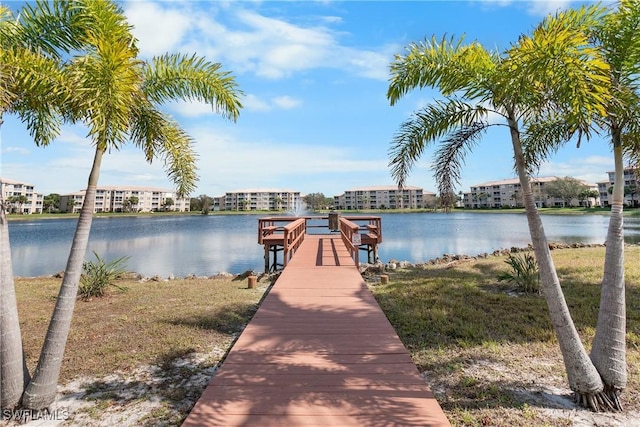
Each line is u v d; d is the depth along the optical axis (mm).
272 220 11859
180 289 7703
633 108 2787
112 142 2623
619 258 2881
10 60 2588
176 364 3791
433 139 3537
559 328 2877
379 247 20078
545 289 2961
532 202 3000
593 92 2383
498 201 98438
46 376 2805
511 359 3699
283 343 3713
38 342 4512
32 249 21141
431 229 34438
